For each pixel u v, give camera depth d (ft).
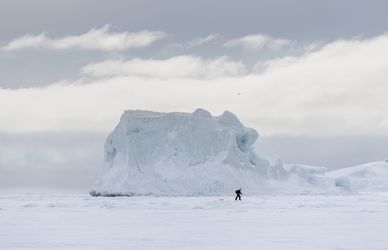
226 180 488.02
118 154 527.40
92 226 156.97
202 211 239.91
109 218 194.59
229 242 111.86
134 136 514.27
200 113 531.91
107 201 367.25
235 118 539.29
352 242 109.81
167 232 135.85
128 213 227.20
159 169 504.84
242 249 100.12
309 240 114.21
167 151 513.45
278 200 361.92
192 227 151.64
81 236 126.21
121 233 133.59
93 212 236.02
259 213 220.23
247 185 495.41
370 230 136.77
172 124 522.06
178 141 512.63
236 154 507.71
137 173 504.84
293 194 501.97
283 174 524.93
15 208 270.46
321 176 534.37
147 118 520.01
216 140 510.17
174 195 487.20
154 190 492.95
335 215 202.59
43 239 119.44
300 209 248.32
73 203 329.11
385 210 234.79
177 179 493.77
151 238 120.98
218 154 506.89
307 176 529.45
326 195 497.05
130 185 497.46
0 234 131.13
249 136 524.52
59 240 117.39
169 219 187.73
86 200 396.37
